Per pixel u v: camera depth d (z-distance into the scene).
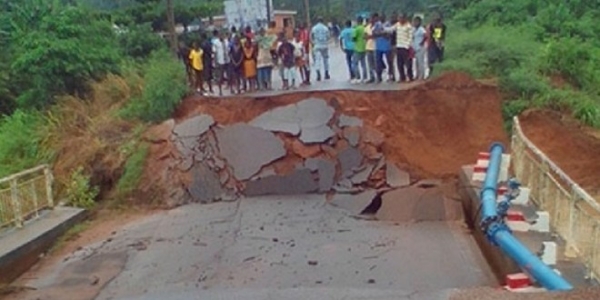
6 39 22.81
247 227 14.66
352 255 12.54
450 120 18.28
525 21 27.14
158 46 27.55
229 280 11.38
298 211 15.75
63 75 21.23
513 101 18.86
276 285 10.92
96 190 17.27
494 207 11.02
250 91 20.12
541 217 10.58
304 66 20.36
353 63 20.45
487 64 20.17
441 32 20.08
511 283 8.32
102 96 20.64
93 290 11.19
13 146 18.73
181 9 31.23
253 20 40.81
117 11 29.62
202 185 17.25
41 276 12.20
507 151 17.42
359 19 22.38
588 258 8.57
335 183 17.22
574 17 26.95
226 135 18.16
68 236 14.53
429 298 8.85
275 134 17.98
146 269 12.22
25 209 14.57
